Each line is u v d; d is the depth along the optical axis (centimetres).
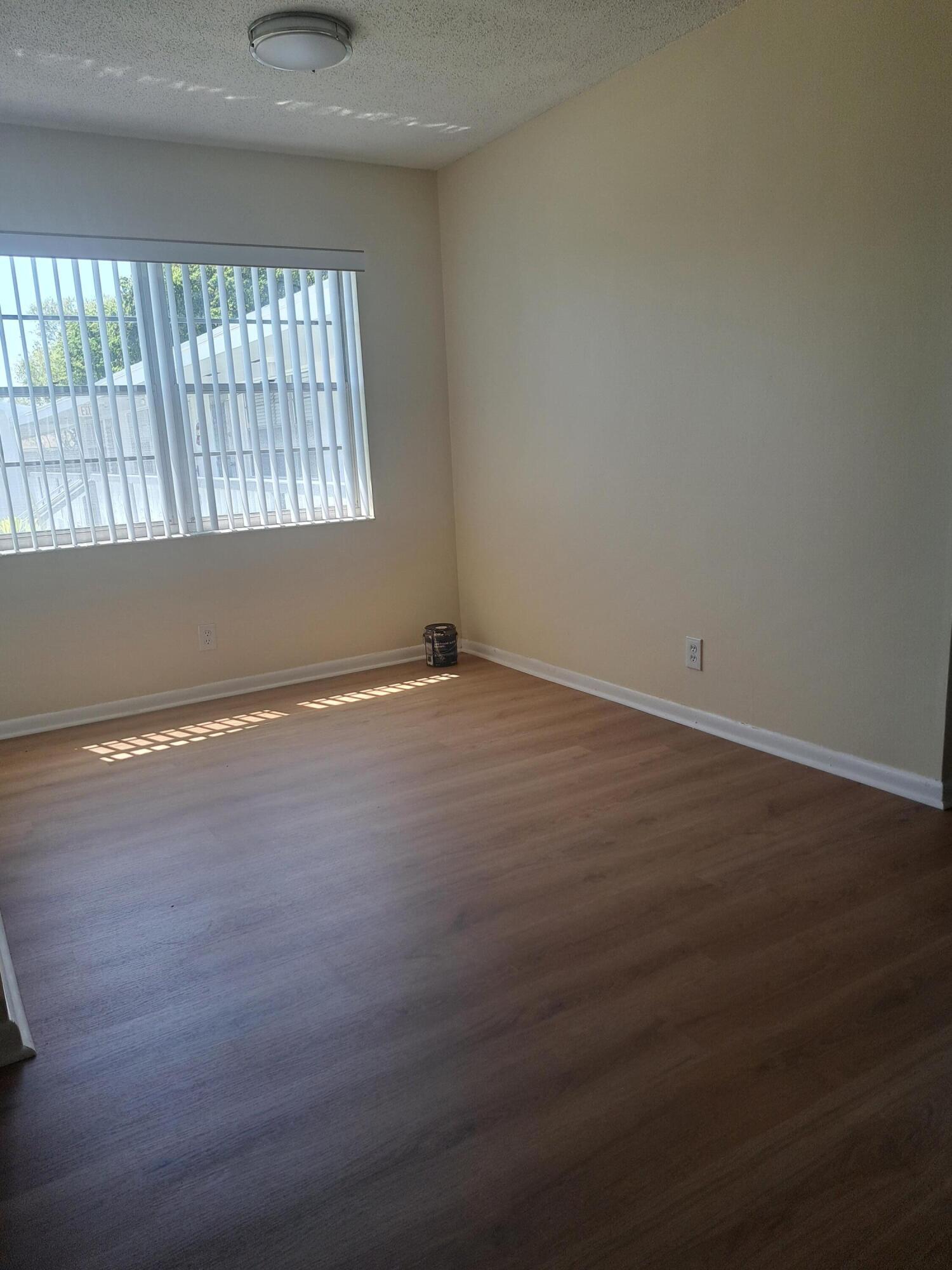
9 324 356
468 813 286
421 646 485
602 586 390
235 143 387
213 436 407
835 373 276
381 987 200
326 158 416
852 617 285
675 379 334
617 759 324
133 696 406
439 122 375
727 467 319
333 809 294
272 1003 196
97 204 367
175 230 384
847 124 260
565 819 278
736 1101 161
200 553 412
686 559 344
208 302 396
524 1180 146
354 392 444
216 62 302
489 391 439
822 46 263
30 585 375
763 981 194
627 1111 160
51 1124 163
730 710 338
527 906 229
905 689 274
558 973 201
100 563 389
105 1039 186
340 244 426
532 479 421
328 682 446
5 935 226
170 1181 149
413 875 248
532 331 403
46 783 326
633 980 197
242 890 244
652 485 354
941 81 235
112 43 283
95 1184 149
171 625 410
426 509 475
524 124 383
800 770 306
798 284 283
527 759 330
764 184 288
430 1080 170
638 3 276
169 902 240
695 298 320
